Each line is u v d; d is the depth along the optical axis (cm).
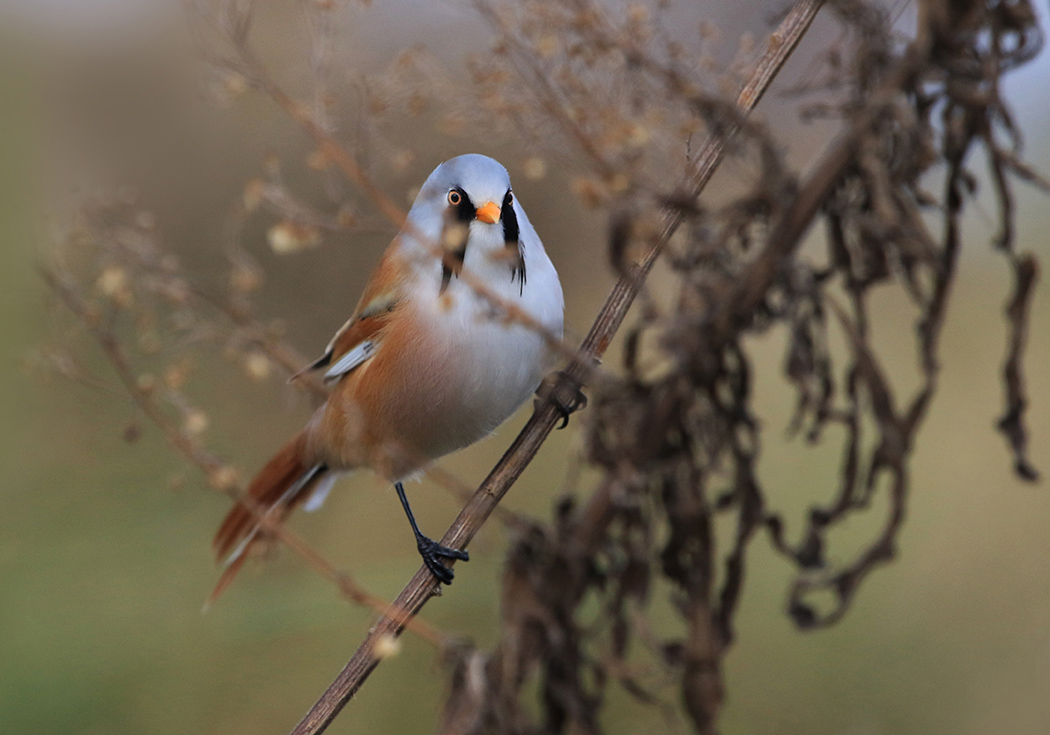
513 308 589
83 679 854
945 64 620
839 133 640
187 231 1240
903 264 637
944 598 1011
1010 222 645
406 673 967
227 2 554
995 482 1087
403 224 562
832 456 1097
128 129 1226
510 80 574
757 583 1010
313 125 555
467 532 650
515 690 659
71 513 951
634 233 571
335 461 858
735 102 607
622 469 646
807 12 618
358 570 900
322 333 1219
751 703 959
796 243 628
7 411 979
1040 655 949
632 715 912
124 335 973
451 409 780
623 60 580
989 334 1170
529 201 1186
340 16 623
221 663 911
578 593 675
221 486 575
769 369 1169
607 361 1172
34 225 792
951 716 930
